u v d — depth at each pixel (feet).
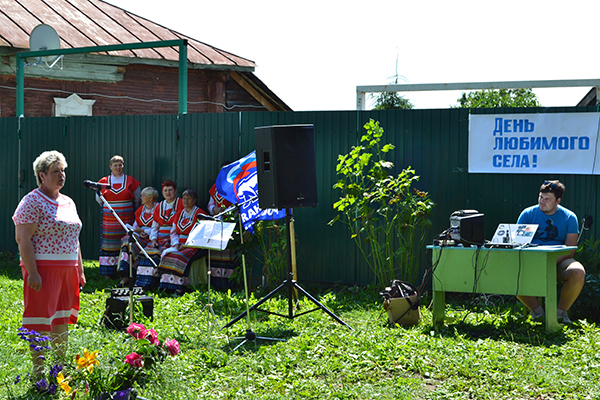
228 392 14.35
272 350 17.21
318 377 15.48
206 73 46.65
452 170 24.86
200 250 26.45
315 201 20.24
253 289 26.53
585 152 23.07
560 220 20.53
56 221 14.07
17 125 33.55
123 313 19.89
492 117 24.20
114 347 15.55
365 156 24.45
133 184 28.84
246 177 24.85
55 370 13.01
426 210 23.59
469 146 24.52
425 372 15.40
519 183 24.04
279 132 19.43
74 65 40.60
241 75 47.55
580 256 21.81
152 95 44.70
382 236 25.62
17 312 21.61
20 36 38.60
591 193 23.12
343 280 26.27
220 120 28.25
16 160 33.81
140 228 27.96
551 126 23.44
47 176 14.24
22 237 13.70
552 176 23.61
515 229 19.66
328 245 26.48
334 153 26.40
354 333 18.75
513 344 17.79
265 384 14.83
